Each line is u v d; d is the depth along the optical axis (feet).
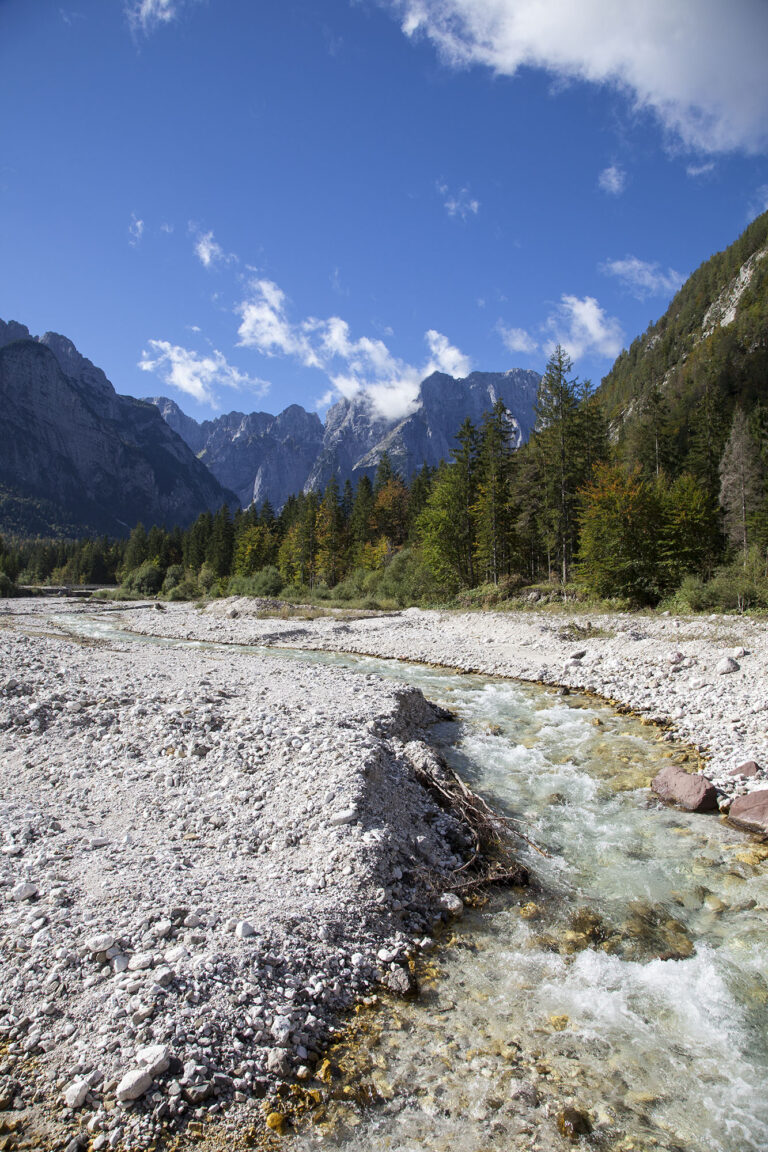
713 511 109.40
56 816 24.30
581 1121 12.44
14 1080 12.39
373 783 26.14
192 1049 13.11
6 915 17.25
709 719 40.83
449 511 142.10
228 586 225.76
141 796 26.32
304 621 118.01
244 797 25.73
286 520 304.71
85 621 132.67
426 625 98.48
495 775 32.96
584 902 20.92
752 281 348.79
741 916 20.01
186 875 19.76
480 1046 14.40
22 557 458.50
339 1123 12.19
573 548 128.47
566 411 127.24
